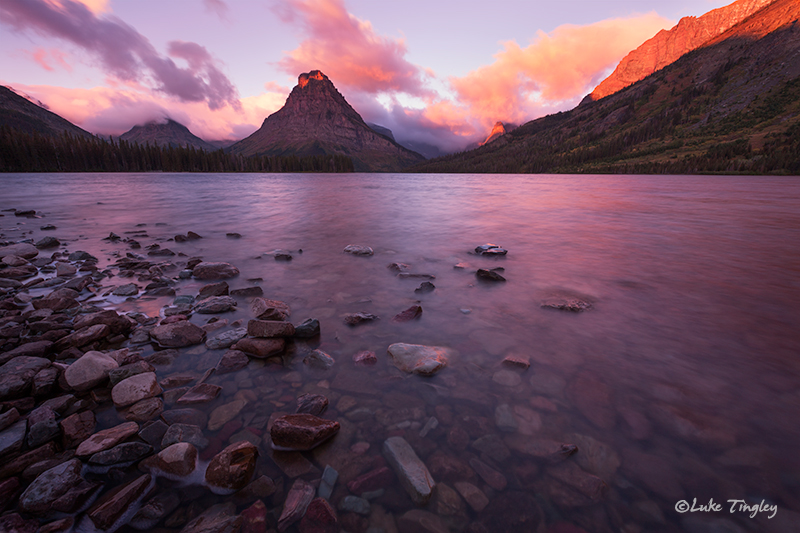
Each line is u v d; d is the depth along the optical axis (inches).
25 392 172.7
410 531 107.1
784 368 197.8
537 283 361.4
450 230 698.8
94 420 153.7
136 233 650.2
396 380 185.8
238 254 483.5
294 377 189.5
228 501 117.0
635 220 836.6
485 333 244.1
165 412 157.1
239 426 151.6
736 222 797.2
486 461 133.0
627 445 140.3
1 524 107.1
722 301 309.0
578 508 114.6
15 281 349.7
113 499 112.2
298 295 321.4
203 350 217.6
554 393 174.7
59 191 1780.3
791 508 113.0
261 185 2566.4
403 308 290.8
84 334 222.5
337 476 126.4
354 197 1552.7
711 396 171.9
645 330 249.0
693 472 127.7
